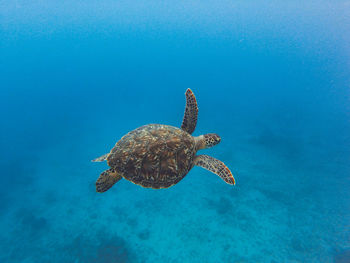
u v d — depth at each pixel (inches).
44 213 797.2
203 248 639.1
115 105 2119.8
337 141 1115.3
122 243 667.4
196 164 194.4
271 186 857.5
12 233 727.1
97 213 786.2
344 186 816.3
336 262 569.3
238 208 769.6
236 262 593.9
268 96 2007.9
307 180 870.4
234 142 1206.9
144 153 165.3
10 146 1301.7
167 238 676.7
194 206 794.2
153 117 1737.2
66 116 1823.3
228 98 2080.5
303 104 1680.6
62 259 630.5
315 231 660.1
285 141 1176.2
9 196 892.0
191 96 224.1
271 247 629.6
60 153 1205.1
